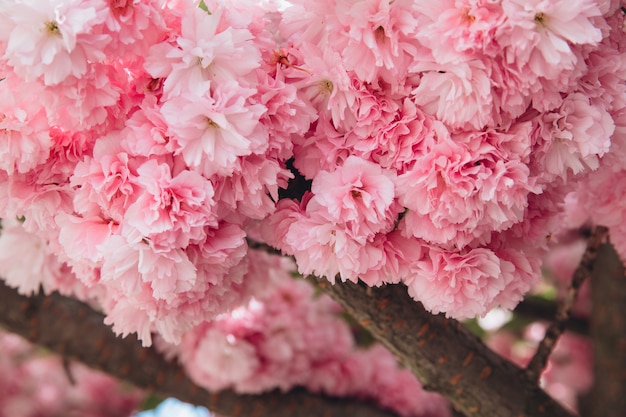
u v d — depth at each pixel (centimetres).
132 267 69
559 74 69
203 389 107
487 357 92
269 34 73
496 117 70
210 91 70
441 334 89
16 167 71
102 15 66
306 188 77
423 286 74
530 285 77
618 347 122
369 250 72
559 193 77
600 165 77
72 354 104
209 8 71
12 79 68
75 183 70
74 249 70
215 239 71
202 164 69
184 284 69
